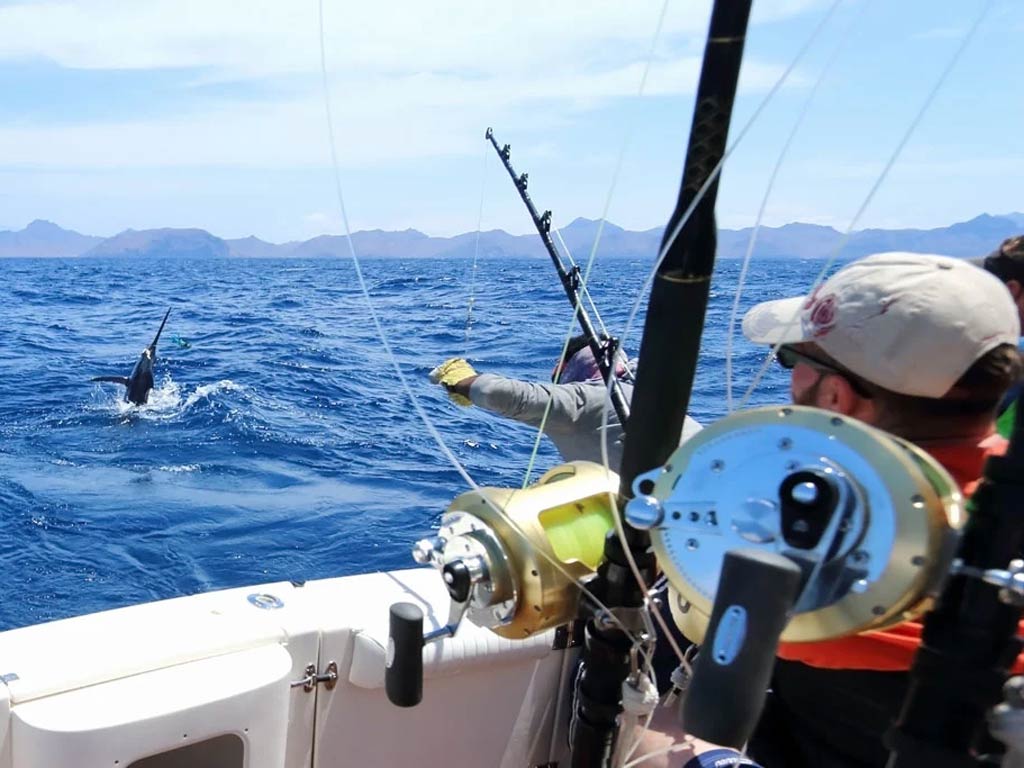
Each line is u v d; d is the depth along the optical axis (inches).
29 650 69.9
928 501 33.7
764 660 31.2
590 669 50.1
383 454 377.7
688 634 46.5
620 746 51.4
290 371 615.5
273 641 75.5
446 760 85.4
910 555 33.4
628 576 47.1
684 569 37.7
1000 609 33.1
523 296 817.5
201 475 355.6
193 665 71.5
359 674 78.3
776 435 36.9
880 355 43.2
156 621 75.9
